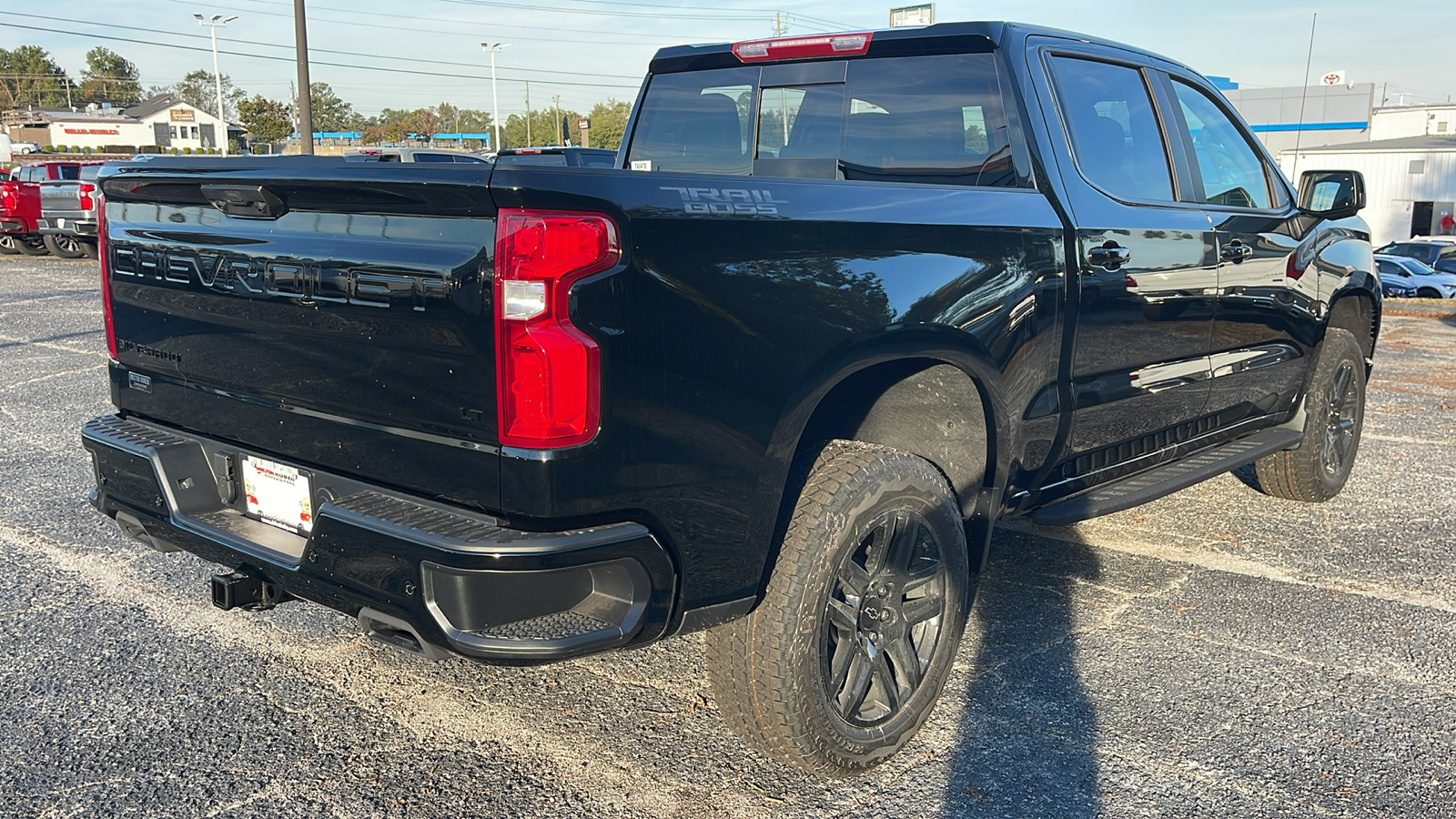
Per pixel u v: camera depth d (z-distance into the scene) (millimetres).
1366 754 2969
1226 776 2861
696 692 3363
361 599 2391
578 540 2221
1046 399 3316
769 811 2715
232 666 3486
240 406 2799
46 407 7406
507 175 2125
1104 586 4219
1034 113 3412
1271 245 4430
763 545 2555
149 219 2984
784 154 4047
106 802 2719
